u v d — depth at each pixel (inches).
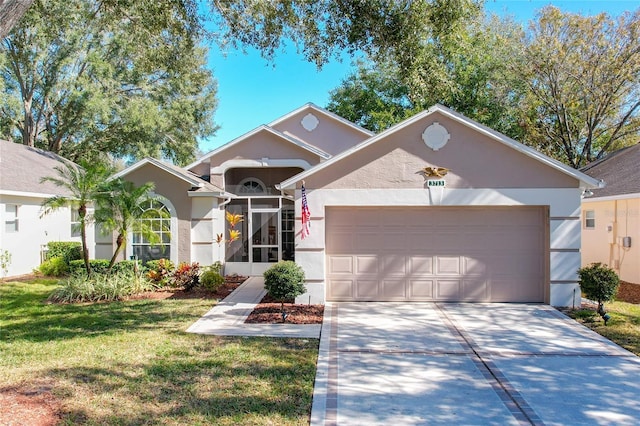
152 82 1138.7
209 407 206.1
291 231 661.3
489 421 197.8
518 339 318.0
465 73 979.3
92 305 436.1
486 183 414.9
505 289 430.9
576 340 315.3
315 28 377.1
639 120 924.0
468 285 433.1
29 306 431.8
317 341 313.4
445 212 432.8
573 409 209.3
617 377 248.2
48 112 1100.5
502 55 986.1
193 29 407.5
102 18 468.1
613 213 583.8
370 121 1176.2
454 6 332.2
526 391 229.8
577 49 890.1
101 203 499.2
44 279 592.4
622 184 572.7
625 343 308.8
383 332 335.6
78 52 1020.5
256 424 191.2
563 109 960.3
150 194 583.2
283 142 628.1
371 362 271.6
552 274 412.8
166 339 316.2
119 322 366.9
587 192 441.4
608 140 987.3
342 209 438.6
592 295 371.9
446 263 434.0
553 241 411.2
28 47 949.2
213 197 588.1
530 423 196.1
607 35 856.3
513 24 1042.1
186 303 442.9
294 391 226.5
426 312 395.5
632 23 823.1
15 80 1062.4
